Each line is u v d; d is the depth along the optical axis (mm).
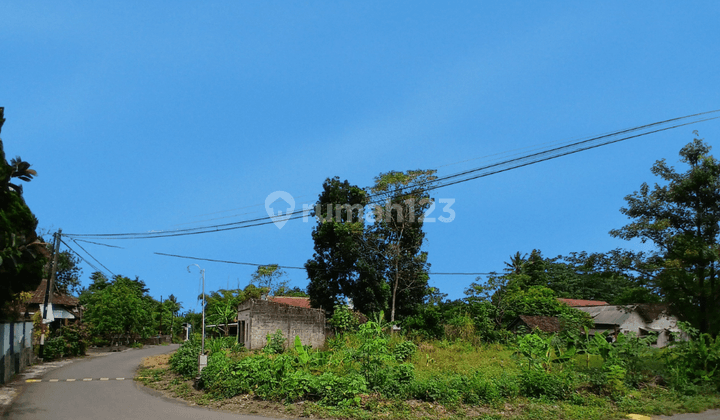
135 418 13508
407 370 16688
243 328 35562
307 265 41031
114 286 50969
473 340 33250
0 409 14836
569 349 22297
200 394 17141
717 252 21688
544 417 14000
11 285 19297
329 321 36531
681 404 16250
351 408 14203
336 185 41531
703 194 22562
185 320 75562
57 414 14117
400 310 41750
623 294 24938
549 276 68625
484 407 15000
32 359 28906
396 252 40250
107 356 35969
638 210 24141
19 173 18578
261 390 15977
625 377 19344
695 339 21281
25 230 18750
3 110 17594
